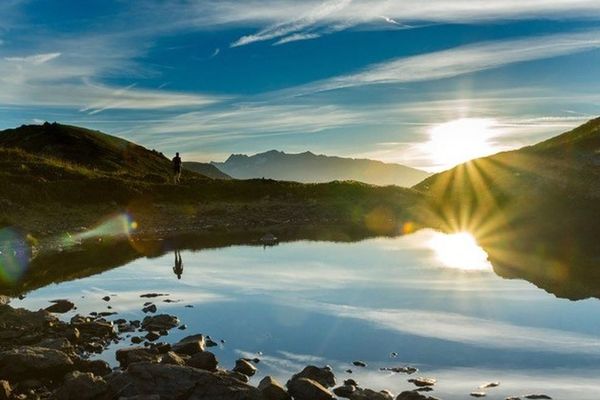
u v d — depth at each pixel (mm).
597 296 20562
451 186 67875
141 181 60469
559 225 41094
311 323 17906
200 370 12438
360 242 37781
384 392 11945
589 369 13328
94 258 31938
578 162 59125
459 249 33438
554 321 17391
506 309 19000
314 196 59344
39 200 46000
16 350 13891
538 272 25453
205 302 21109
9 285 25031
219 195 57188
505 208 51938
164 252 34031
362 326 17406
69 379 12297
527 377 12930
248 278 25562
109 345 16172
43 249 35031
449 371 13453
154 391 11805
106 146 98688
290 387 12281
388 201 58938
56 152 90188
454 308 19250
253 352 15273
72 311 20219
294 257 31438
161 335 16953
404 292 21906
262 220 49938
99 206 48094
